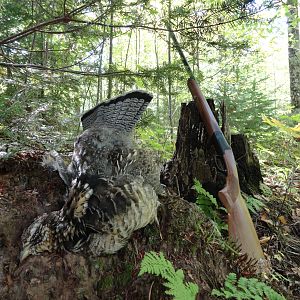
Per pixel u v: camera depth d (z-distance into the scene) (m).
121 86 1.64
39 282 0.68
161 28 1.21
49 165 0.89
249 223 0.87
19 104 1.09
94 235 0.65
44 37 1.97
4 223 0.75
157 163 0.86
